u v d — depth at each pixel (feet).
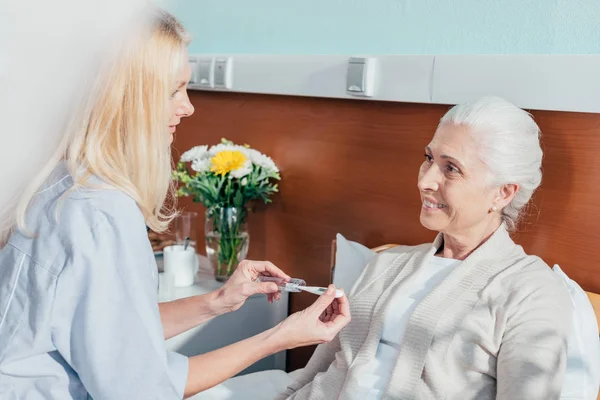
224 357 4.90
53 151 4.46
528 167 5.70
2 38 3.90
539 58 6.00
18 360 4.34
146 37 4.44
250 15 9.61
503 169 5.62
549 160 6.21
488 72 6.37
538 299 5.39
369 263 6.63
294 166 8.89
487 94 6.40
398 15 7.55
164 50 4.51
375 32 7.82
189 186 9.05
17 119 4.24
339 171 8.23
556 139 6.13
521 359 5.15
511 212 5.94
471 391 5.47
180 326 5.90
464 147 5.68
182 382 4.66
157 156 4.64
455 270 5.82
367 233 7.96
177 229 9.27
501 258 5.79
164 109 4.59
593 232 5.96
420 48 7.36
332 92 7.91
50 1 3.97
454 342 5.55
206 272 9.65
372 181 7.83
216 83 9.75
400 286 6.09
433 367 5.56
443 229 5.93
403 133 7.40
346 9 8.14
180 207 11.12
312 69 8.14
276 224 9.29
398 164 7.50
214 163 8.60
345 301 5.32
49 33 4.00
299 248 8.95
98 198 4.40
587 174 5.96
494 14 6.68
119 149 4.50
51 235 4.35
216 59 9.68
